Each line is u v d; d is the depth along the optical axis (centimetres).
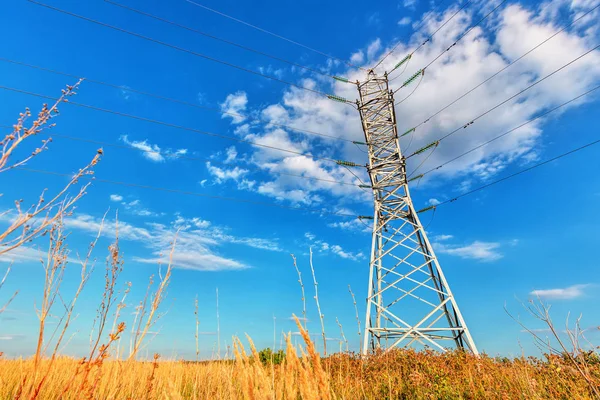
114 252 345
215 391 460
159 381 439
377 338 1936
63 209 261
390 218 2333
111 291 336
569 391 691
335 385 586
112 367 384
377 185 2425
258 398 216
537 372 880
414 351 1402
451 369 1119
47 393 330
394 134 2480
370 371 1112
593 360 736
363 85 2777
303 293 438
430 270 2088
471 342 1725
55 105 244
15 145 223
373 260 2216
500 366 1086
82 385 318
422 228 2152
